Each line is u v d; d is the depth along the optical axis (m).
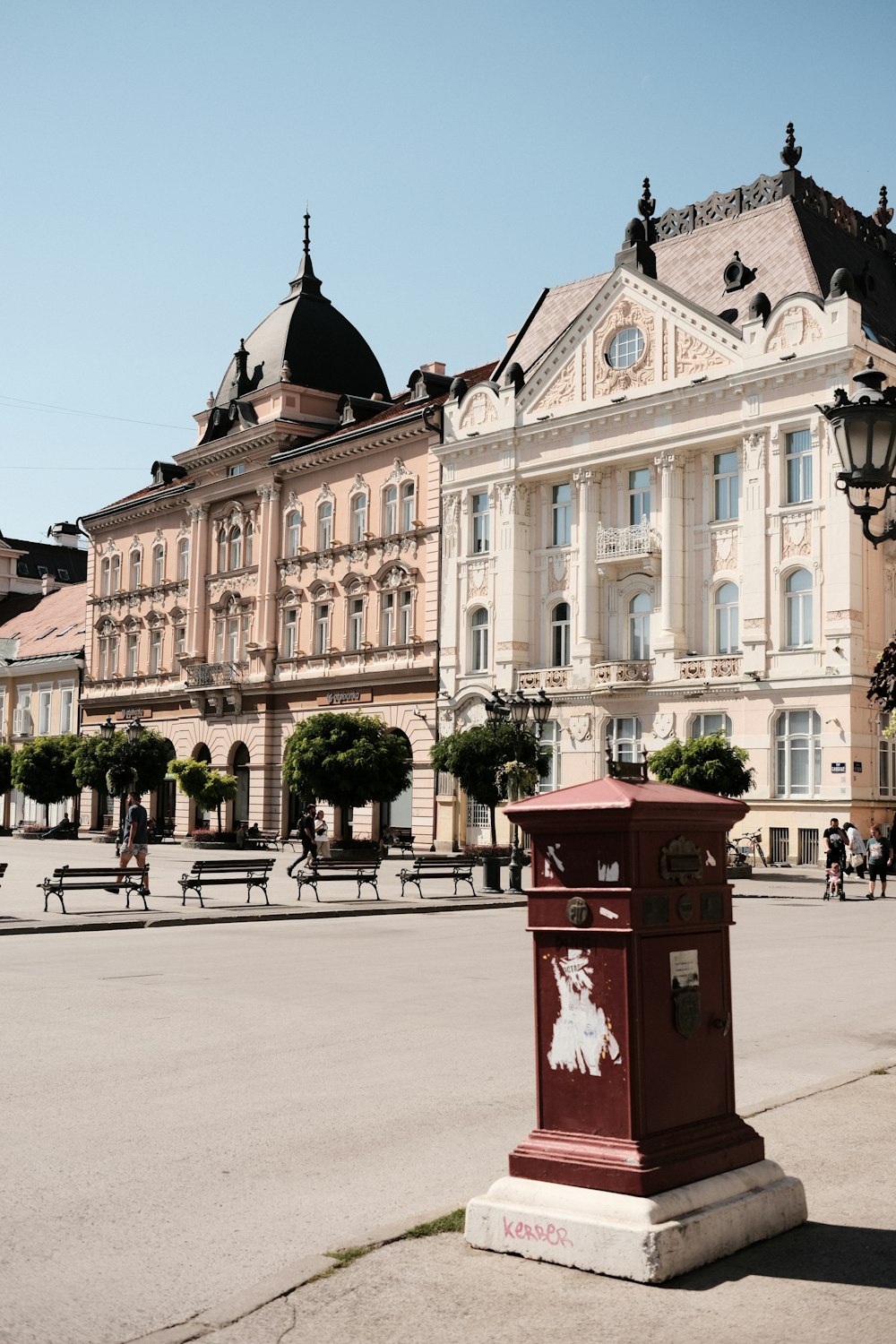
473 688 50.91
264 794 60.84
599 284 54.03
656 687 45.09
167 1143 8.08
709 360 44.50
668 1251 5.46
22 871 37.78
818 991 15.48
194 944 20.44
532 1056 10.99
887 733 20.25
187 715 67.25
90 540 77.31
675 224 51.56
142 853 29.83
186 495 67.94
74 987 15.10
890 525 9.50
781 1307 5.16
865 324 43.25
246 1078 10.05
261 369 64.50
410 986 15.58
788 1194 6.09
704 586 45.09
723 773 36.78
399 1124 8.58
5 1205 6.85
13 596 96.19
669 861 5.96
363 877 29.67
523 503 50.47
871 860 33.09
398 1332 4.96
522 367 53.56
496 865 32.50
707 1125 6.02
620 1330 4.96
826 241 47.28
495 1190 5.94
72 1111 8.91
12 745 82.75
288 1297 5.32
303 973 16.75
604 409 47.19
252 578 63.16
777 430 42.50
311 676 58.81
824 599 41.03
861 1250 5.80
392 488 55.97
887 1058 11.20
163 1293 5.61
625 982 5.79
